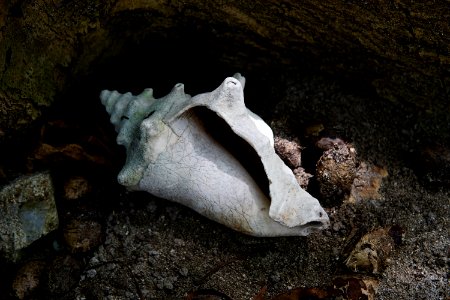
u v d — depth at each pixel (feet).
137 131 1.39
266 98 1.63
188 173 1.36
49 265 1.40
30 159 1.51
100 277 1.41
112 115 1.47
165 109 1.37
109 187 1.53
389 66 1.50
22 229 1.42
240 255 1.43
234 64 1.66
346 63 1.55
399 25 1.36
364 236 1.40
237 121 1.30
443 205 1.49
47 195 1.46
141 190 1.45
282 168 1.32
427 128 1.58
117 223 1.48
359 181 1.51
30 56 1.39
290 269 1.42
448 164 1.47
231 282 1.40
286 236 1.42
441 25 1.31
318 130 1.49
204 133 1.38
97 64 1.61
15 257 1.42
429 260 1.42
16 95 1.41
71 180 1.51
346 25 1.41
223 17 1.49
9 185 1.44
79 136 1.55
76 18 1.39
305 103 1.60
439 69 1.44
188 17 1.51
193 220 1.46
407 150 1.57
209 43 1.61
